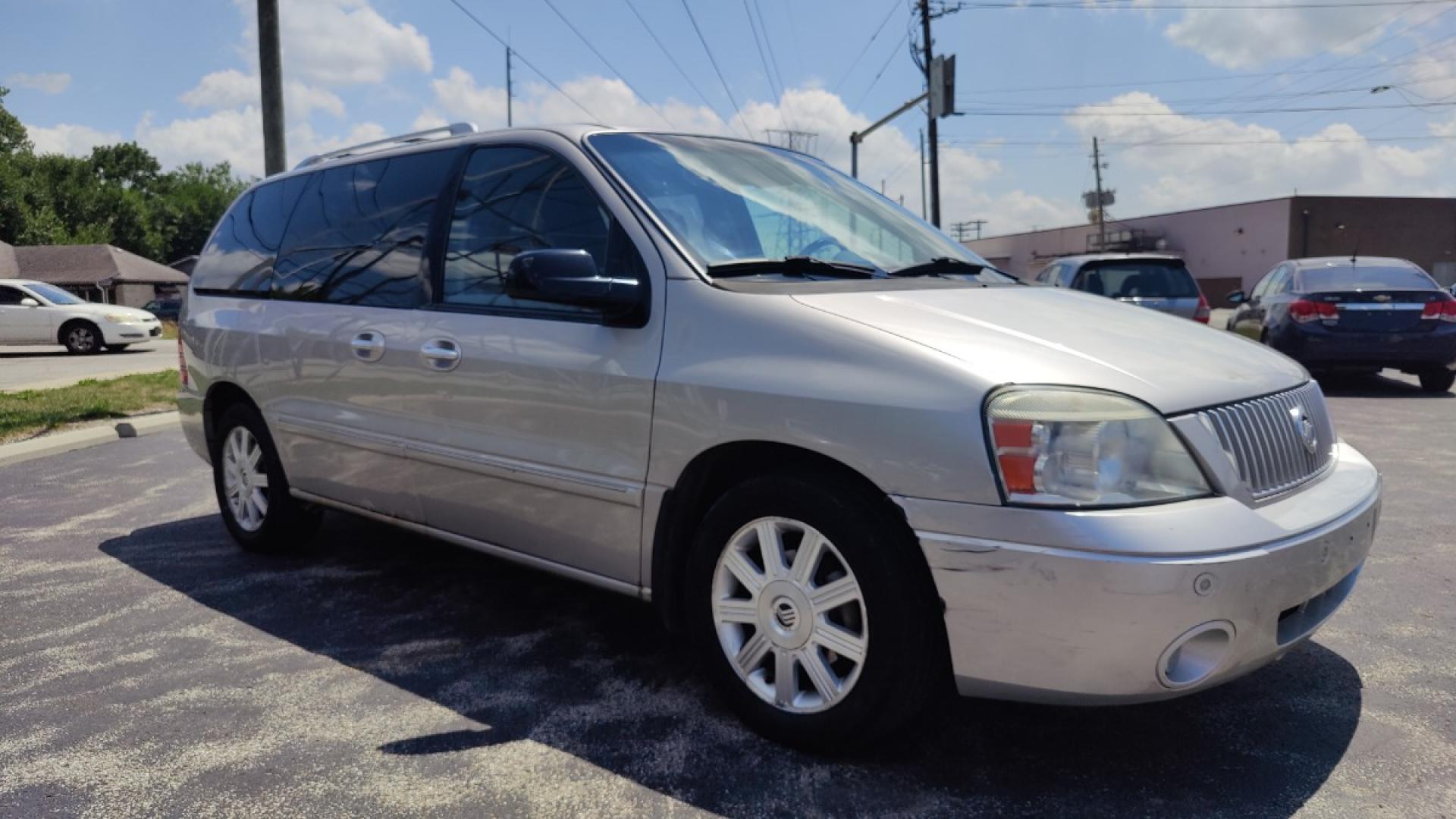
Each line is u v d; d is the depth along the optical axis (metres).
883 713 2.59
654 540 3.02
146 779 2.70
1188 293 10.66
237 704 3.18
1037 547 2.33
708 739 2.89
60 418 8.95
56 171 72.12
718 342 2.86
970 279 3.54
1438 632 3.66
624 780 2.66
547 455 3.25
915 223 4.08
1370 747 2.80
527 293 2.98
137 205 75.50
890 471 2.48
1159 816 2.46
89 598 4.27
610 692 3.23
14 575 4.62
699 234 3.20
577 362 3.15
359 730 2.98
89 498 6.31
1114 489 2.36
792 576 2.73
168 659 3.57
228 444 4.94
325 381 4.12
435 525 3.81
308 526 4.84
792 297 2.89
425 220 3.86
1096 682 2.36
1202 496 2.42
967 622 2.43
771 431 2.68
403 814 2.51
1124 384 2.48
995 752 2.79
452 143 3.93
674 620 3.10
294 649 3.64
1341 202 48.06
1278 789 2.59
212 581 4.49
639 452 3.00
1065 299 3.40
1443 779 2.62
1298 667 3.36
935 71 21.25
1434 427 8.41
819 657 2.71
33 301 20.88
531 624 3.88
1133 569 2.27
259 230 4.86
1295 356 10.76
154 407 10.14
